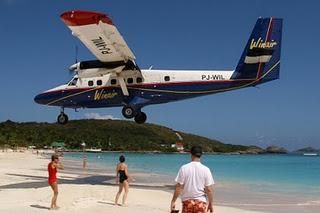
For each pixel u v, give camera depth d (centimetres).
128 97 2262
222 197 2019
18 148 10238
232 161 8344
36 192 1622
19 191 1653
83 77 2247
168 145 15662
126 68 2228
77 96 2316
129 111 2242
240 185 2697
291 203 1831
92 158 7856
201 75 2209
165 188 2191
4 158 5550
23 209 1286
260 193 2228
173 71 2242
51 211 1266
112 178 2628
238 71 2180
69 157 8319
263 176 3644
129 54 2119
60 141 13300
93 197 1545
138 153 13612
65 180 2414
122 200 1494
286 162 7956
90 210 1312
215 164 6588
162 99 2250
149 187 2227
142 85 2244
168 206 1502
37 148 11656
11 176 2441
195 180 668
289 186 2669
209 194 672
